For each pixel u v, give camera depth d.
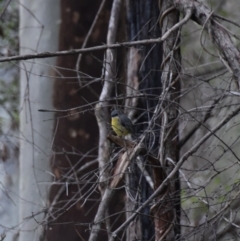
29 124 12.88
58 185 12.56
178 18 10.87
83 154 12.18
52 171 12.69
